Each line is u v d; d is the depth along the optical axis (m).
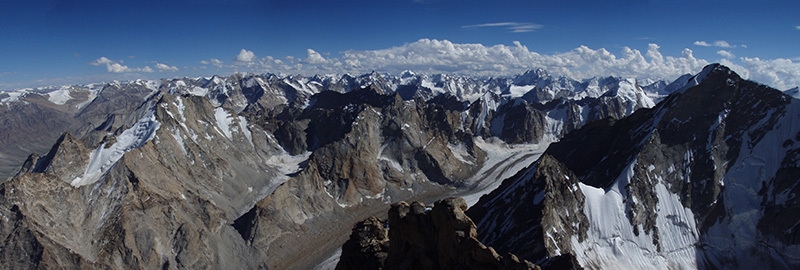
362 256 49.16
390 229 48.00
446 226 42.97
